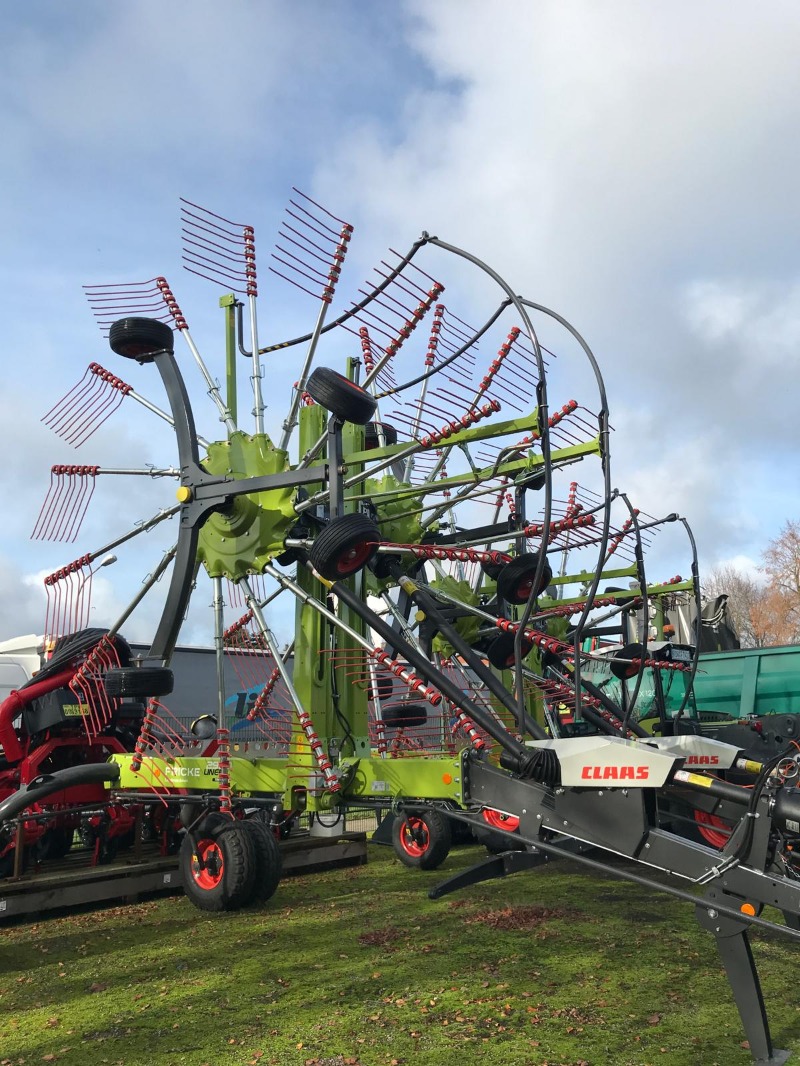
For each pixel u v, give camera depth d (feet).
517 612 29.91
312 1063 12.53
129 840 27.45
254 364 24.21
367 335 25.12
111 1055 12.99
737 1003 12.19
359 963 17.15
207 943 18.97
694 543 24.35
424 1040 13.23
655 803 13.76
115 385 24.89
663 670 34.50
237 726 24.39
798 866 12.36
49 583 24.98
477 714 18.83
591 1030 13.43
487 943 18.37
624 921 20.07
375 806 20.35
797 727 26.61
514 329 23.34
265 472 22.47
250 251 25.21
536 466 22.98
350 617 24.35
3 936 20.04
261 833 22.30
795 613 131.75
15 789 26.48
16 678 36.11
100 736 27.50
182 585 21.72
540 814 14.89
